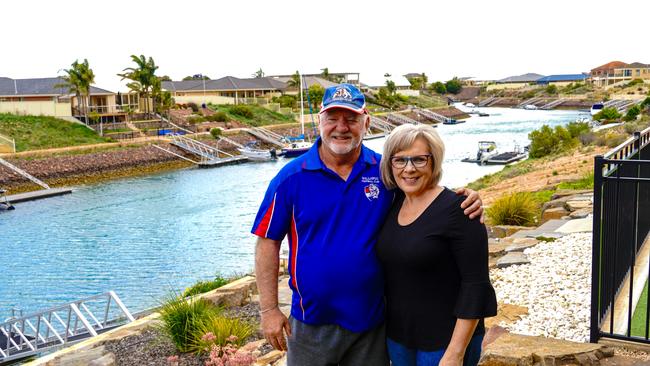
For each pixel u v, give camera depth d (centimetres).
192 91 10625
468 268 288
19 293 2062
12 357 1165
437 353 302
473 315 284
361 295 311
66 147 5753
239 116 8625
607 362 412
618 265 515
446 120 11138
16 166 4931
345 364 328
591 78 19075
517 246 820
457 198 291
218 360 551
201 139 6800
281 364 566
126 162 5597
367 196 311
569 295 576
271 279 330
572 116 12381
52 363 637
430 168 296
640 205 635
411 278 300
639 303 498
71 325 1622
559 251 758
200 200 3938
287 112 9412
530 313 548
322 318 317
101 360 623
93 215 3534
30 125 6109
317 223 311
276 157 6412
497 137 7619
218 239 2791
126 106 8300
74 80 6762
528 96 18900
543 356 409
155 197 4134
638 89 14750
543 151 4106
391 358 322
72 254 2603
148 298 1914
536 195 1483
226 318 679
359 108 302
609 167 475
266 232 323
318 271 310
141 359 638
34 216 3566
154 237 2891
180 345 651
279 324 333
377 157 325
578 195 1248
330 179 311
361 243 309
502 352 423
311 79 12450
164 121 7631
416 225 296
